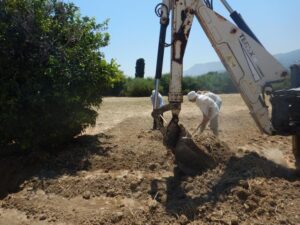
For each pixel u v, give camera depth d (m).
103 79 5.65
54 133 5.38
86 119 5.62
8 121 5.09
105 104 12.75
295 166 4.54
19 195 4.23
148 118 8.64
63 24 5.68
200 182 3.85
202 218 3.34
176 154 4.21
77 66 5.41
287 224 3.15
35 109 5.18
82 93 5.44
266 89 4.33
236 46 4.34
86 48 5.63
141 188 4.10
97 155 5.18
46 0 5.66
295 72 4.78
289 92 4.10
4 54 5.26
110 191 4.09
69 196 4.11
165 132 4.28
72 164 5.00
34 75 5.27
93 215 3.57
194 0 4.20
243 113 9.03
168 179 4.21
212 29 4.30
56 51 5.41
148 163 4.85
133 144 5.59
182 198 3.70
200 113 9.27
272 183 3.79
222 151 4.37
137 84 19.45
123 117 9.38
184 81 19.80
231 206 3.42
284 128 4.16
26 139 5.21
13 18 5.32
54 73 5.25
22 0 5.50
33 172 4.92
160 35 4.20
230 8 4.42
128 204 3.80
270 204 3.42
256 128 7.17
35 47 5.39
